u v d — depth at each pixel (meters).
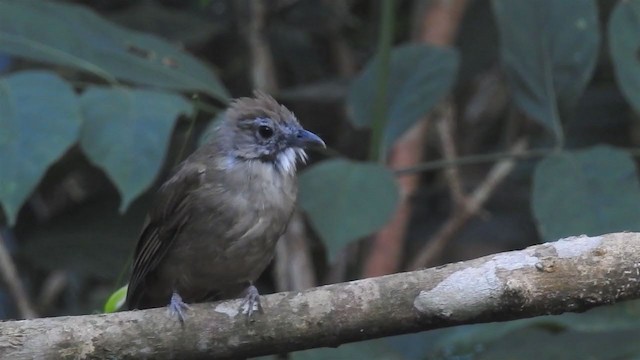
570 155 9.95
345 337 7.91
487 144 15.20
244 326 7.91
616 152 9.91
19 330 7.71
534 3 10.80
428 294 7.77
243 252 9.40
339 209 9.57
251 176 9.44
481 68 14.08
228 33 14.85
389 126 11.16
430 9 13.86
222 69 15.09
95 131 9.66
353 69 14.98
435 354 10.45
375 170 9.77
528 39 10.77
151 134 9.70
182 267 9.56
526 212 14.20
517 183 14.32
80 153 12.86
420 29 13.96
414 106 11.22
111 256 12.34
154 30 13.98
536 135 14.54
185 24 14.08
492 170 14.46
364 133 13.94
